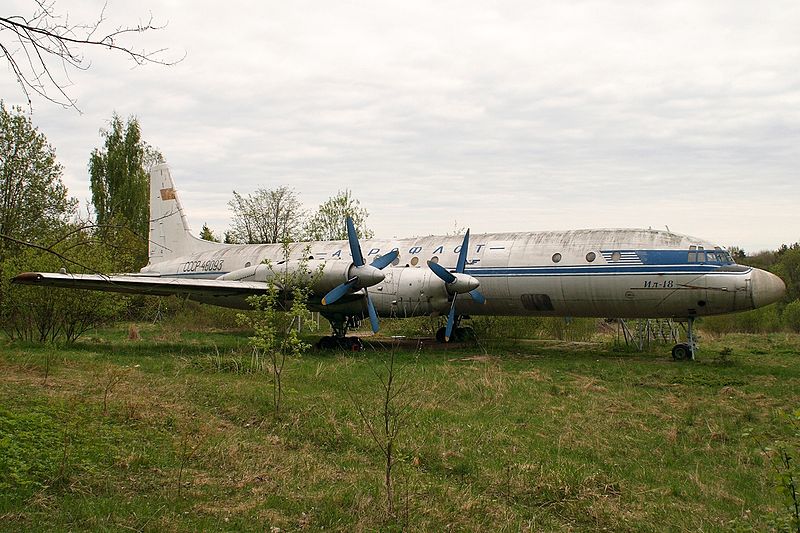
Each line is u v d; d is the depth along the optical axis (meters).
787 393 13.99
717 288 18.28
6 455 7.50
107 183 43.72
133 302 33.72
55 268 19.50
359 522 6.64
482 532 6.60
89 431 9.02
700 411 12.09
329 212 39.78
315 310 20.86
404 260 23.16
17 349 18.62
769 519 6.22
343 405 11.56
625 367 17.66
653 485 8.16
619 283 19.48
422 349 22.31
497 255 21.58
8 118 20.66
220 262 26.58
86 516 6.37
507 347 23.28
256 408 11.24
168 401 11.73
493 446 9.47
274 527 6.47
